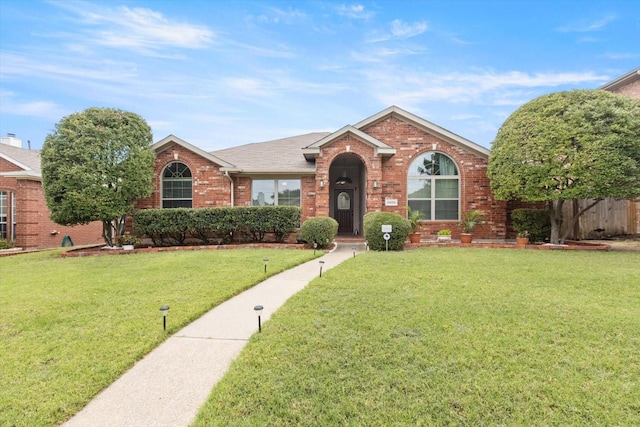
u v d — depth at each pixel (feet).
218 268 26.50
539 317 14.96
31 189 49.73
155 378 10.83
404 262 28.07
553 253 33.60
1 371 11.03
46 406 9.30
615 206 48.19
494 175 41.55
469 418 8.59
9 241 48.44
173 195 47.98
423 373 10.58
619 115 32.94
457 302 17.04
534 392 9.54
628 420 8.40
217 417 8.77
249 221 42.68
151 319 15.52
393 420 8.57
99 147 37.93
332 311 16.08
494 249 37.68
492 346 12.25
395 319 14.89
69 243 56.08
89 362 11.66
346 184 63.21
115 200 39.24
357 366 11.06
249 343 12.99
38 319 15.61
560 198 35.94
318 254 34.55
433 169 47.65
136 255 35.40
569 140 34.24
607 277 22.11
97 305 17.65
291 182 49.24
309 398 9.46
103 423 8.73
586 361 11.14
